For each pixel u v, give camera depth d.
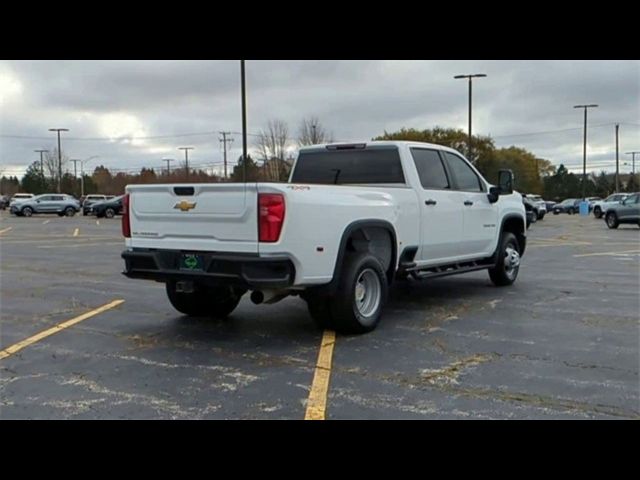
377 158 7.41
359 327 6.12
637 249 16.42
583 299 8.17
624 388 4.45
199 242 5.68
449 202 7.67
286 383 4.65
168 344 5.88
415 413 4.00
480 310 7.42
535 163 85.56
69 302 8.26
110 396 4.40
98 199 49.09
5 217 44.91
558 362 5.13
